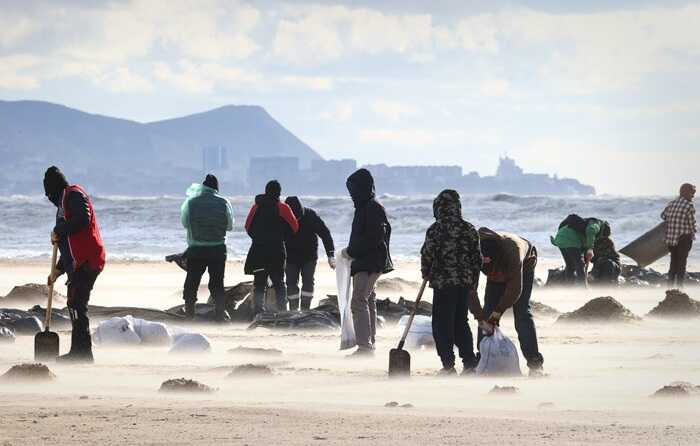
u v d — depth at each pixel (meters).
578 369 34.78
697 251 125.50
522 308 34.03
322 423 22.80
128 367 35.53
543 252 129.88
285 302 53.53
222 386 30.59
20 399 26.84
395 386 30.64
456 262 33.28
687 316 53.81
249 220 53.19
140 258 120.38
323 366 36.41
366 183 39.53
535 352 33.81
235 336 47.41
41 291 64.19
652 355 38.94
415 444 20.27
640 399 27.69
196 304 56.06
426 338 41.91
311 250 55.16
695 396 27.94
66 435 21.20
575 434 21.45
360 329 39.44
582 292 69.69
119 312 52.91
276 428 22.12
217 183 53.88
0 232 188.12
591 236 71.06
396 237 162.00
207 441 20.59
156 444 20.31
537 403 26.91
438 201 33.75
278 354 39.56
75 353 36.75
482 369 33.06
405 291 73.31
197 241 53.06
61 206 36.69
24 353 39.78
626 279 75.88
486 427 22.36
